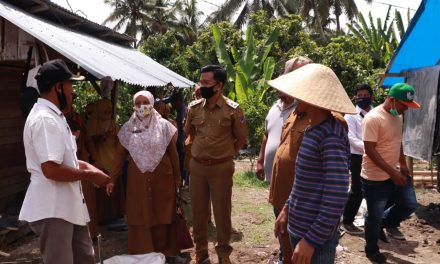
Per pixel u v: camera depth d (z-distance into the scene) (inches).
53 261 107.7
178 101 278.7
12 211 224.7
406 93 153.8
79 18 240.7
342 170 83.5
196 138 160.7
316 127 88.0
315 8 1021.2
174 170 166.9
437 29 223.3
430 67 226.2
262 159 161.6
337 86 87.5
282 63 601.9
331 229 83.2
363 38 821.9
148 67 273.4
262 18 722.8
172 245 167.5
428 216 229.3
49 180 106.2
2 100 230.7
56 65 108.0
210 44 666.8
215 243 195.6
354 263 167.3
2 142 231.3
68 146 109.3
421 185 301.3
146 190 159.8
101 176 109.8
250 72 545.3
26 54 179.5
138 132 161.9
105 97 208.2
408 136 244.2
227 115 156.3
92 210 190.4
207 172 157.6
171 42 673.0
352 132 198.5
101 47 237.6
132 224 161.3
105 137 204.2
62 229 107.7
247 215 236.5
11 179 238.5
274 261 172.6
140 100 161.9
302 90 85.1
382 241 191.9
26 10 206.5
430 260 171.5
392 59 251.9
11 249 184.1
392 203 182.7
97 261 174.6
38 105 106.7
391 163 160.6
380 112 158.4
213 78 154.2
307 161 88.5
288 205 100.0
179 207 168.4
